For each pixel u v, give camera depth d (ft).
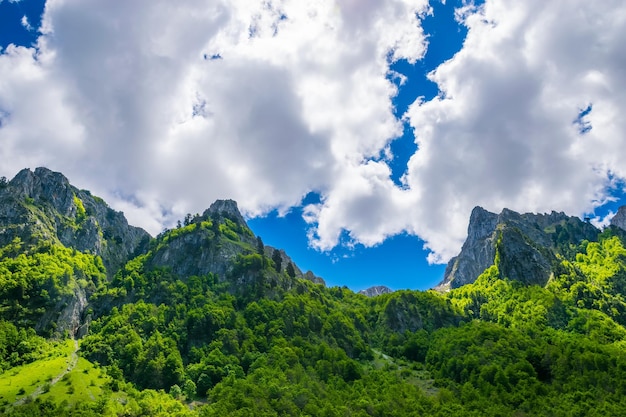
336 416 531.91
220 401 569.64
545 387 629.51
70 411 518.37
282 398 563.89
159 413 549.95
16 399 552.82
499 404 593.01
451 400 620.49
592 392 596.70
